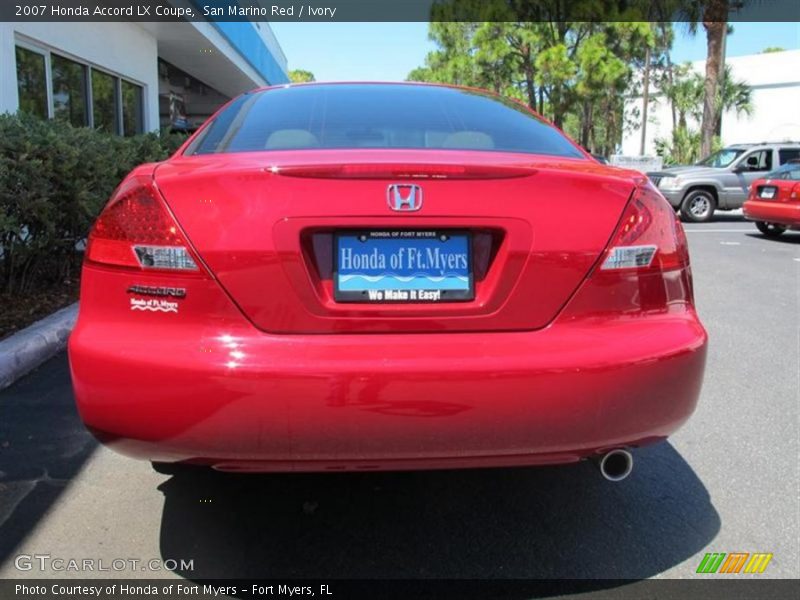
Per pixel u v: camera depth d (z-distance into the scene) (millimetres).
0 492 2816
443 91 3250
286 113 2865
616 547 2518
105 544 2492
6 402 3746
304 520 2674
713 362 4727
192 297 2023
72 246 5984
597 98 23438
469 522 2678
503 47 23609
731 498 2871
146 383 1979
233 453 2008
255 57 19484
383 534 2590
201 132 2846
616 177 2271
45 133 5105
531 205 2125
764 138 36844
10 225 4676
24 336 4430
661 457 3244
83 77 10648
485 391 1991
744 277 8148
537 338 2090
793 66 35531
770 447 3355
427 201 2078
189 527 2605
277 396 1944
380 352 2006
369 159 2176
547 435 2053
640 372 2088
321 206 2039
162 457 2068
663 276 2246
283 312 2023
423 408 1977
